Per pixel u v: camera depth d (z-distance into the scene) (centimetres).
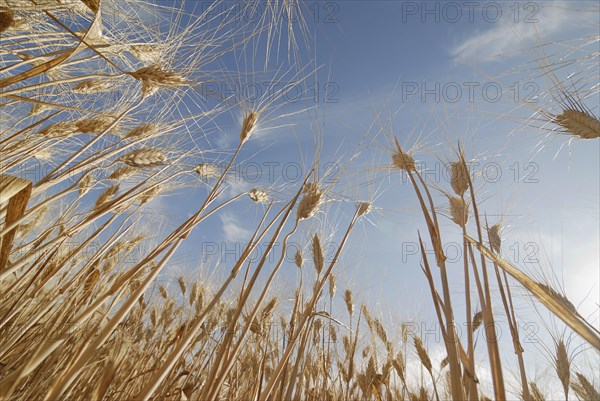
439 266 32
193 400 46
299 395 55
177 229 35
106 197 54
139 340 64
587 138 35
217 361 32
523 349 35
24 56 41
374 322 78
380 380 67
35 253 32
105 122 49
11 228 32
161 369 27
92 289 48
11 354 40
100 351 42
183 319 70
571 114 36
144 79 44
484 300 31
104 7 44
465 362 31
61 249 51
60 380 24
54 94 48
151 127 51
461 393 29
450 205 43
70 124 48
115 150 44
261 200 50
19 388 38
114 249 57
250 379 58
